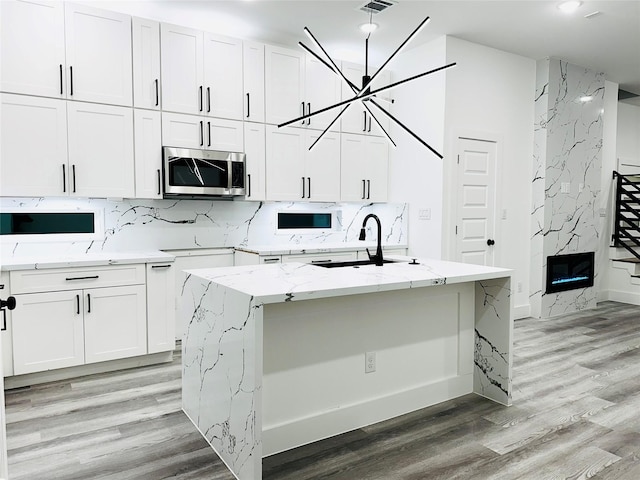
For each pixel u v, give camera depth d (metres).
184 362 2.73
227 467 2.17
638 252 6.81
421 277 2.48
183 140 3.95
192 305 2.60
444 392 2.94
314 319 2.40
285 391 2.33
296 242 5.05
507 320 2.86
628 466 2.17
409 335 2.78
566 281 5.62
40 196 3.36
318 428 2.43
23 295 3.07
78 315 3.27
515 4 3.85
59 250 3.76
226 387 2.19
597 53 5.11
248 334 1.97
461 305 3.00
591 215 5.82
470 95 4.80
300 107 4.58
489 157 5.02
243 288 2.10
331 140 4.81
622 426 2.59
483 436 2.47
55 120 3.38
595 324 5.04
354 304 2.54
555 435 2.48
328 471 2.13
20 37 3.23
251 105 4.28
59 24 3.37
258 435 1.94
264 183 4.40
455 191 4.76
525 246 5.41
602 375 3.42
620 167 7.06
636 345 4.21
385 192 5.26
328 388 2.47
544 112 5.28
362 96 2.99
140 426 2.57
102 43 3.55
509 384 2.86
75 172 3.48
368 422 2.61
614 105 6.29
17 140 3.25
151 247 4.20
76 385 3.17
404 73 5.08
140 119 3.74
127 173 3.70
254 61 4.28
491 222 5.08
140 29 3.71
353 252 4.69
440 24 4.27
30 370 3.11
